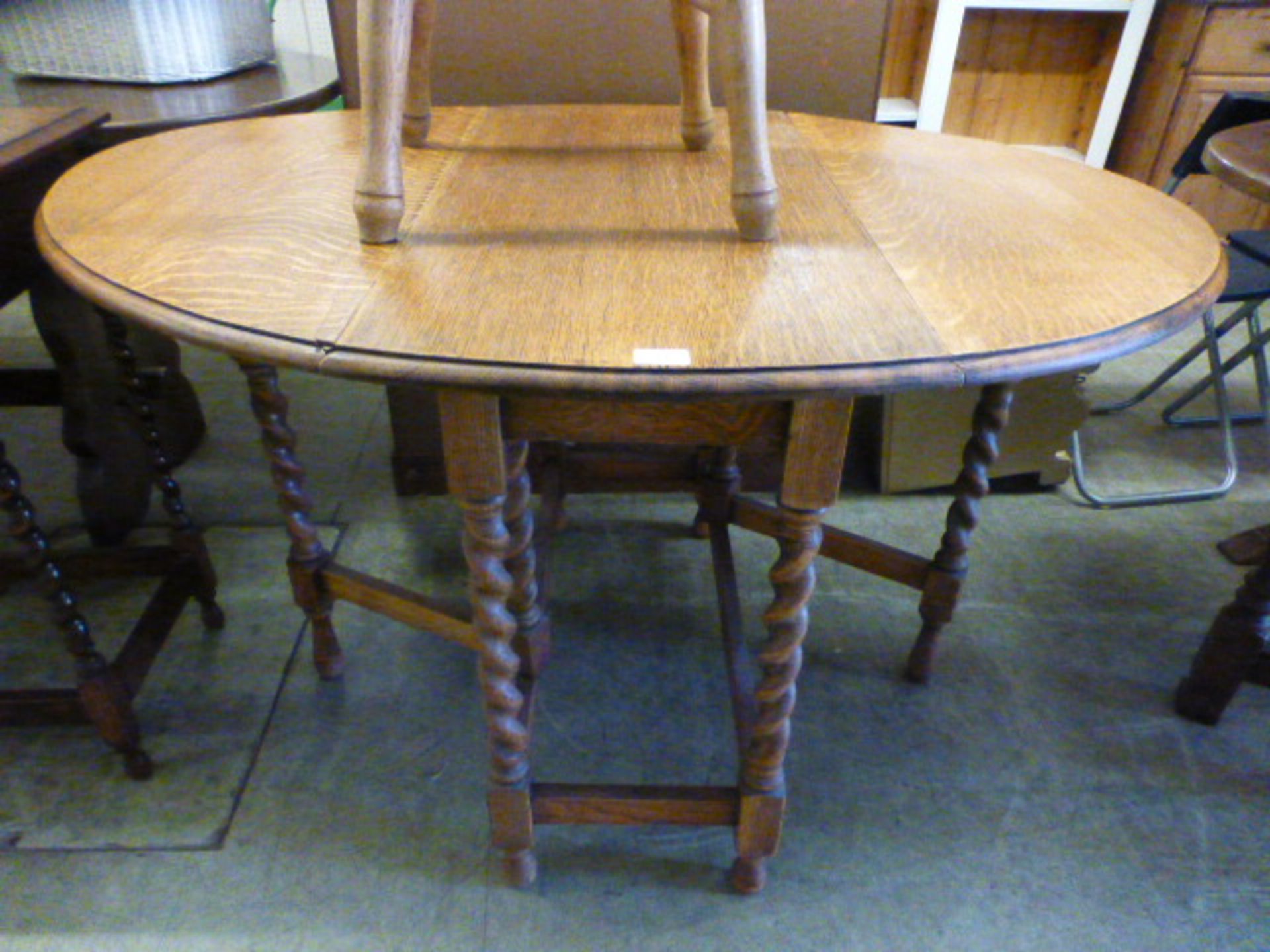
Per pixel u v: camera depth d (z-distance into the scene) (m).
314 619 1.29
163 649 1.41
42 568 1.02
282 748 1.25
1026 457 1.79
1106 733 1.29
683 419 0.69
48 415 2.09
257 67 1.75
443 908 1.04
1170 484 1.89
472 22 1.42
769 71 1.47
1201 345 2.02
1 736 1.26
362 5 0.65
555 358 0.54
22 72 1.57
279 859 1.09
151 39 1.52
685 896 1.06
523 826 0.99
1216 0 2.31
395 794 1.18
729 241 0.73
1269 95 1.62
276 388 1.12
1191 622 1.50
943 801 1.18
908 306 0.61
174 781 1.19
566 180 0.90
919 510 1.80
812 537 0.74
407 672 1.38
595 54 1.46
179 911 1.03
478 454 0.70
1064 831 1.14
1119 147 2.78
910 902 1.05
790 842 1.12
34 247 1.13
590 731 1.28
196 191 0.85
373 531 1.71
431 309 0.60
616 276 0.66
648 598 1.55
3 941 1.00
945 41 2.38
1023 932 1.02
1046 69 2.70
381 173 0.69
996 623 1.50
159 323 0.60
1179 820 1.16
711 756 1.25
